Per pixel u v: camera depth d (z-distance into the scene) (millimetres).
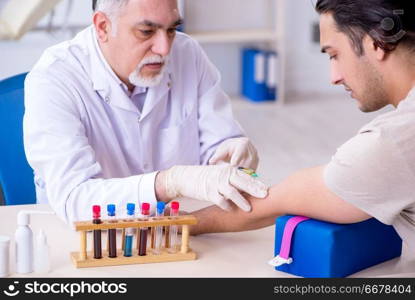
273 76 5594
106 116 1847
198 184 1562
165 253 1468
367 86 1349
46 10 3828
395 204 1303
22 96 2090
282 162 4258
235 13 5750
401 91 1336
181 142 1996
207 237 1622
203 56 2078
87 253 1461
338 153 1353
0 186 2180
